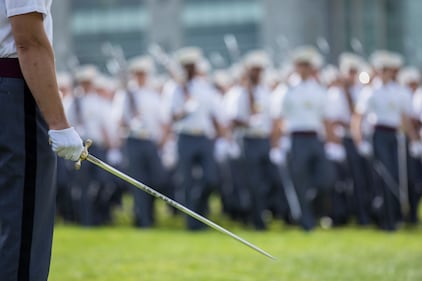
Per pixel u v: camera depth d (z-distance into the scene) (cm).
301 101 2803
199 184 2888
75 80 3666
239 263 2003
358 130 2927
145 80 3156
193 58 2892
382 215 2869
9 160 1005
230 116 3008
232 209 3266
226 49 6253
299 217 2878
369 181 3081
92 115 3288
